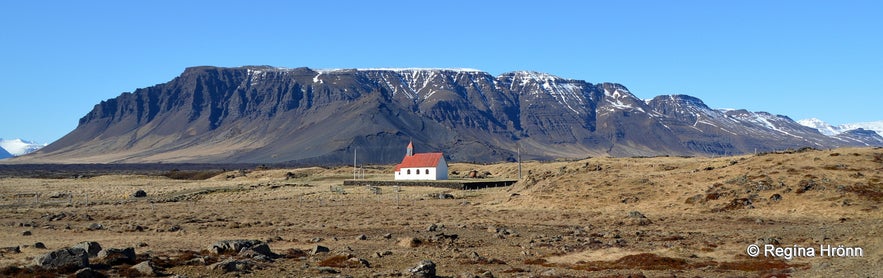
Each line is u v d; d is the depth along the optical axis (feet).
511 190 382.42
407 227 229.66
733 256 156.46
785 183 287.48
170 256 146.10
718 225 231.50
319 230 220.23
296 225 236.43
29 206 349.00
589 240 187.52
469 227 228.43
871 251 151.33
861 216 240.12
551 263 148.66
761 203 271.90
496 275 130.31
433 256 156.56
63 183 613.93
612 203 300.61
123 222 247.50
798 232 197.06
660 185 316.81
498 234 204.23
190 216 273.75
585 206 300.40
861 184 276.82
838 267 133.69
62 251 123.34
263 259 141.38
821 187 277.64
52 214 281.33
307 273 127.24
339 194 419.95
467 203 344.28
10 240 185.68
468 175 626.23
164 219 261.85
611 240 189.16
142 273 120.88
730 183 298.97
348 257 146.00
